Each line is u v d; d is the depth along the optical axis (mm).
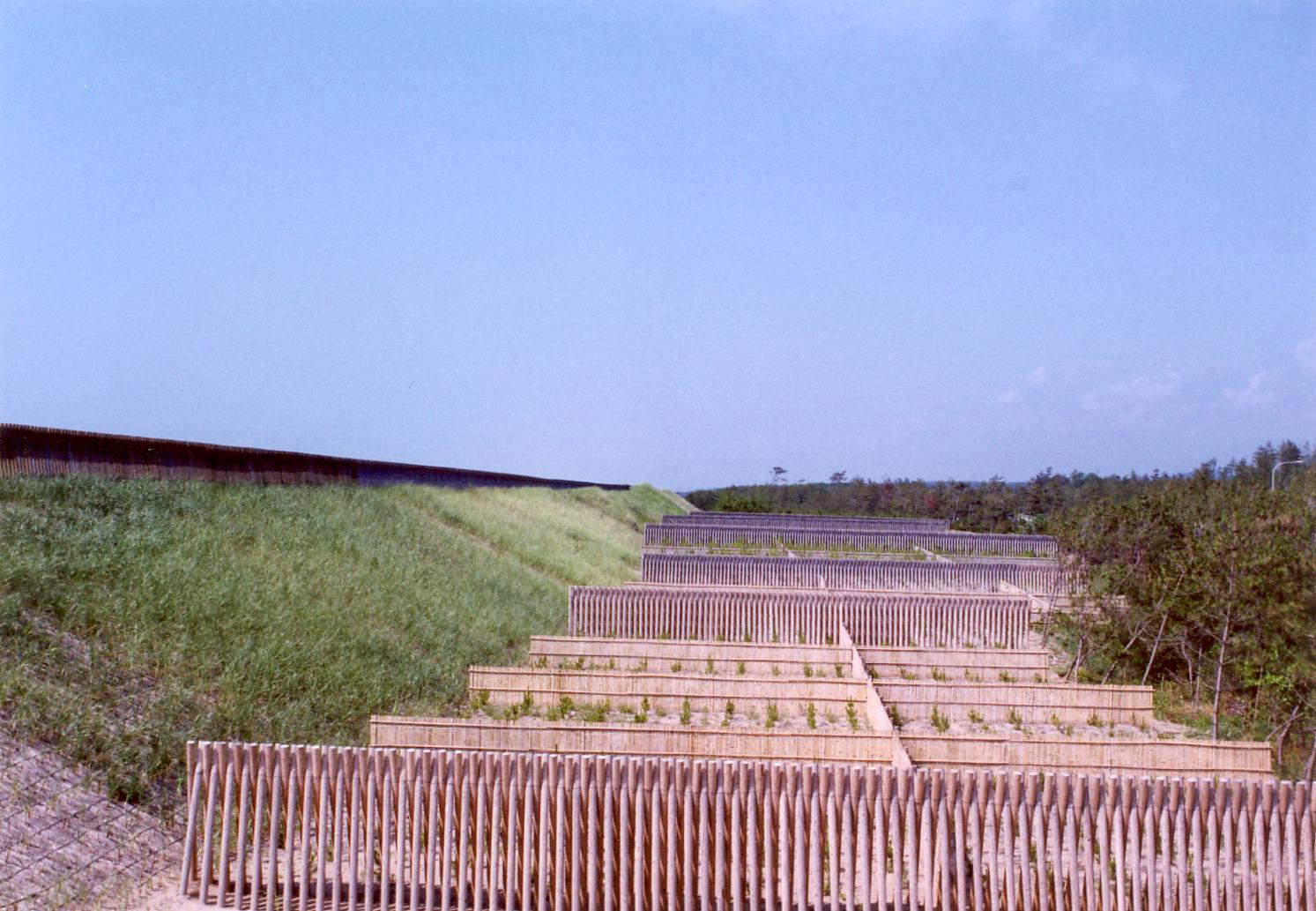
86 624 14898
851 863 9859
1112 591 24297
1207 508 23641
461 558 29375
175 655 15039
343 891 10312
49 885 10031
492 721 16875
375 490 33062
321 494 28750
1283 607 17656
